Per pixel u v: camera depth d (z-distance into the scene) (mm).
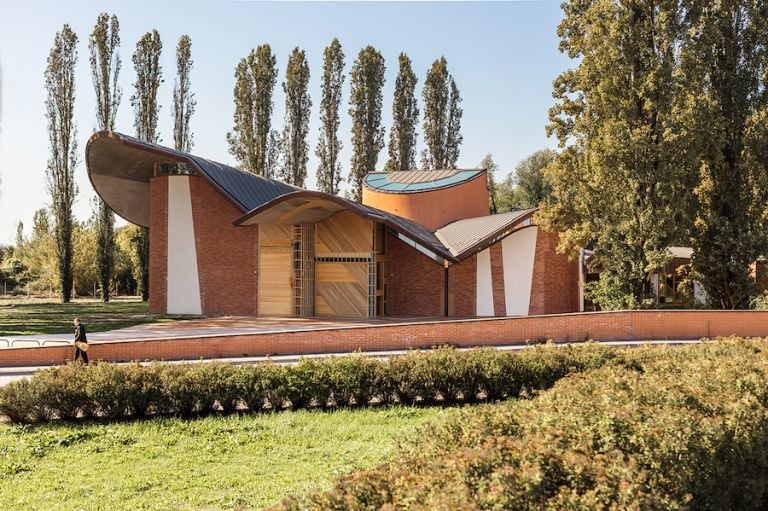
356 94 50125
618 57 23906
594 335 20000
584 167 25094
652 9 24109
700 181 25125
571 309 30609
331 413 11312
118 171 33562
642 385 7320
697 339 20219
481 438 5539
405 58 53344
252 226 31125
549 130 27062
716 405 6355
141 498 7180
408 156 53188
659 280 35438
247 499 7043
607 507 4156
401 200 36719
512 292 29469
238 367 11977
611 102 23828
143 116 47438
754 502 6027
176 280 32312
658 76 22766
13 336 22844
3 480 7906
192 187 32062
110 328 25391
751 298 24812
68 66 46188
